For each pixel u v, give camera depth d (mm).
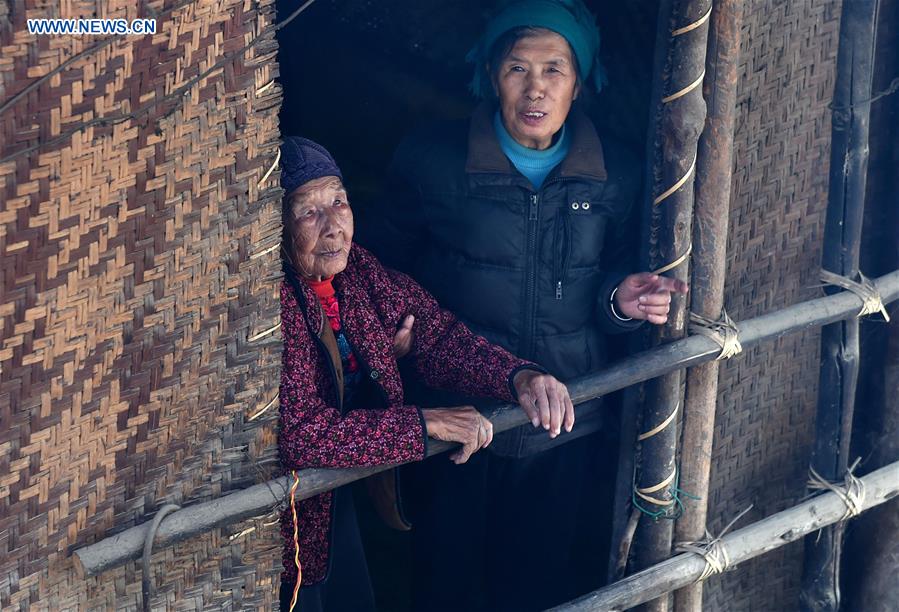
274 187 2139
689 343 2756
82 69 1866
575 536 3348
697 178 2732
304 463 2291
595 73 2902
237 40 2021
